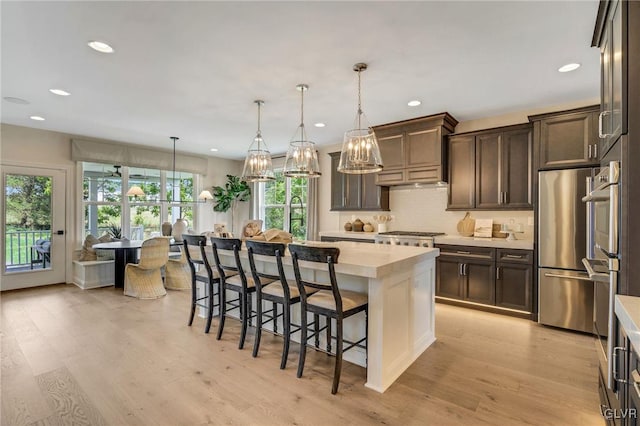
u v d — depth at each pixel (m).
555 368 2.52
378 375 2.21
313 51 2.53
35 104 3.78
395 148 4.61
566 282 3.28
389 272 2.22
